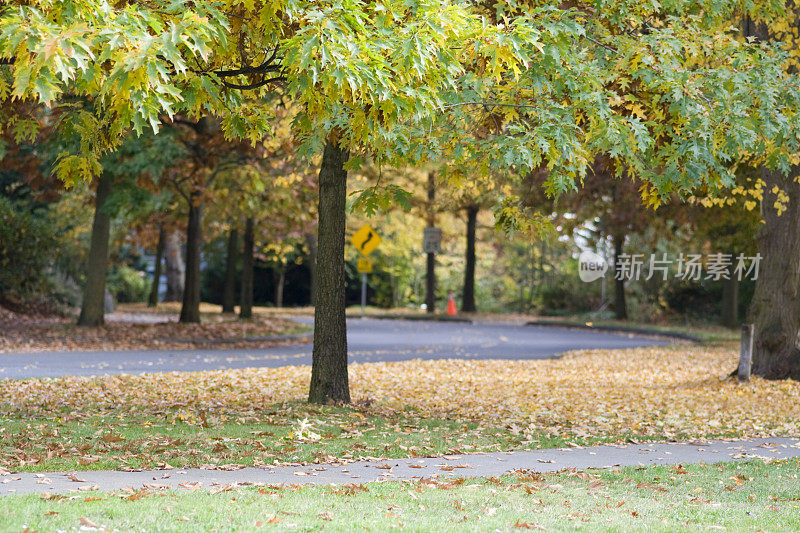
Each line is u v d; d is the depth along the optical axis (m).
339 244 13.90
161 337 26.55
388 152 10.35
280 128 21.19
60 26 6.17
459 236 51.19
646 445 11.25
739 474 9.15
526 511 7.12
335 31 7.20
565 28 9.44
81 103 9.54
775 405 15.34
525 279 56.19
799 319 18.91
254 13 8.56
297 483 8.15
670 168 10.43
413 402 14.93
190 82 7.96
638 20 11.77
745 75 11.03
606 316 45.47
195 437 10.45
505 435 11.68
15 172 37.97
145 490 7.37
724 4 13.23
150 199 25.03
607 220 34.66
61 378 16.66
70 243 38.16
